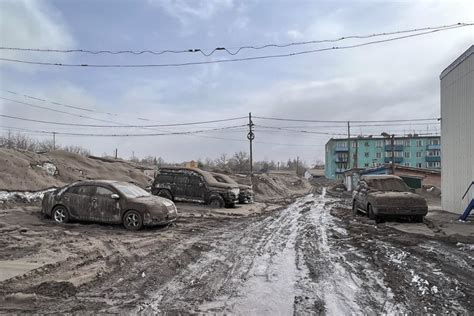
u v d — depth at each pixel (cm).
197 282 682
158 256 880
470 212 1692
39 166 2089
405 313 530
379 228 1378
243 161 8812
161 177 2281
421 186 4434
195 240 1119
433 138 9625
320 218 1833
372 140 10094
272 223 1620
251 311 538
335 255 923
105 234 1153
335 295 611
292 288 648
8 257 786
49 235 1062
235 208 2208
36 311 524
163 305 559
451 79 2027
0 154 1883
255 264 827
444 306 558
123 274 722
